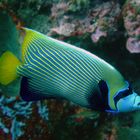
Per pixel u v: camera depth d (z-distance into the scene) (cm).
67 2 209
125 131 196
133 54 214
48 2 218
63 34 205
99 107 89
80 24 206
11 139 179
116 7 207
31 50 86
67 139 196
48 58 86
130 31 194
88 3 204
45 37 86
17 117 184
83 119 195
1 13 195
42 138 191
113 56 220
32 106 187
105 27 203
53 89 88
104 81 87
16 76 84
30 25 227
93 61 87
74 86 87
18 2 225
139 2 190
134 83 220
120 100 87
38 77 87
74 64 87
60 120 196
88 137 200
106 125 204
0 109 180
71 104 199
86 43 211
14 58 83
